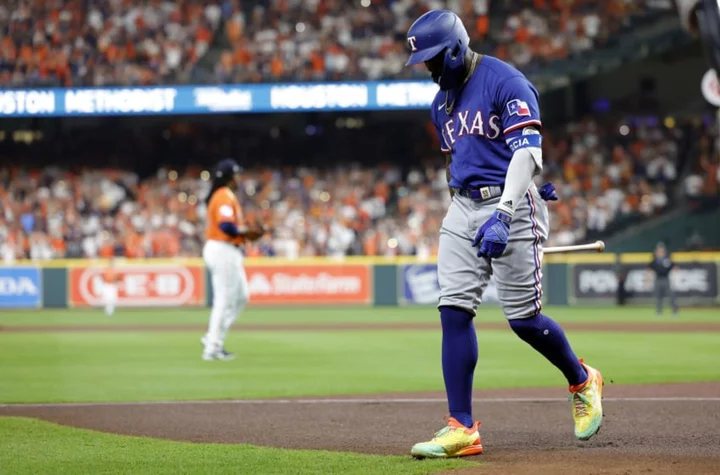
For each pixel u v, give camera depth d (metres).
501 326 77.50
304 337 68.75
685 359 51.47
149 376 44.59
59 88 115.81
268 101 115.00
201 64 120.69
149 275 110.38
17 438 26.84
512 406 33.12
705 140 124.88
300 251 116.56
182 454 23.94
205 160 129.62
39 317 95.69
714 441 25.28
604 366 47.78
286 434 27.48
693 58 131.50
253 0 125.38
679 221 116.25
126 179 125.44
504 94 22.16
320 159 129.62
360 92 114.31
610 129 128.25
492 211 22.56
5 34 120.75
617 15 123.50
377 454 23.78
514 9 125.69
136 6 124.12
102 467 22.22
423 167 128.00
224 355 52.50
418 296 109.25
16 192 123.00
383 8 124.19
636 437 26.06
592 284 107.44
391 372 45.97
